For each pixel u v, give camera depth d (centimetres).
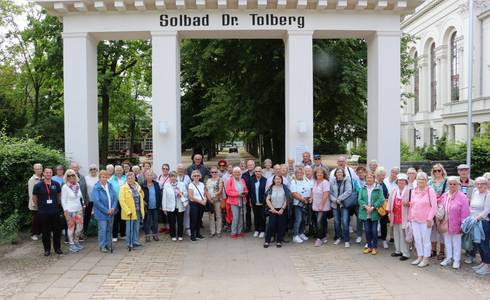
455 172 2025
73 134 1280
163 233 1151
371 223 937
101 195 951
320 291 696
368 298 662
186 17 1266
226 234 1140
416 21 5247
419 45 5159
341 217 1026
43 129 2430
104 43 2709
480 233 783
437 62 4744
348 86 1684
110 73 2773
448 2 4441
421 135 5172
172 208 1052
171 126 1270
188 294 686
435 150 2292
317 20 1278
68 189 953
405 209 871
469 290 694
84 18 1272
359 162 3186
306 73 1280
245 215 1175
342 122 2002
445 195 844
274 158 1859
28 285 729
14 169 1123
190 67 2027
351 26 1287
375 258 902
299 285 727
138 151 6072
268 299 662
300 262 870
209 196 1095
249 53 1761
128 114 3572
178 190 1062
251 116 1838
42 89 3050
